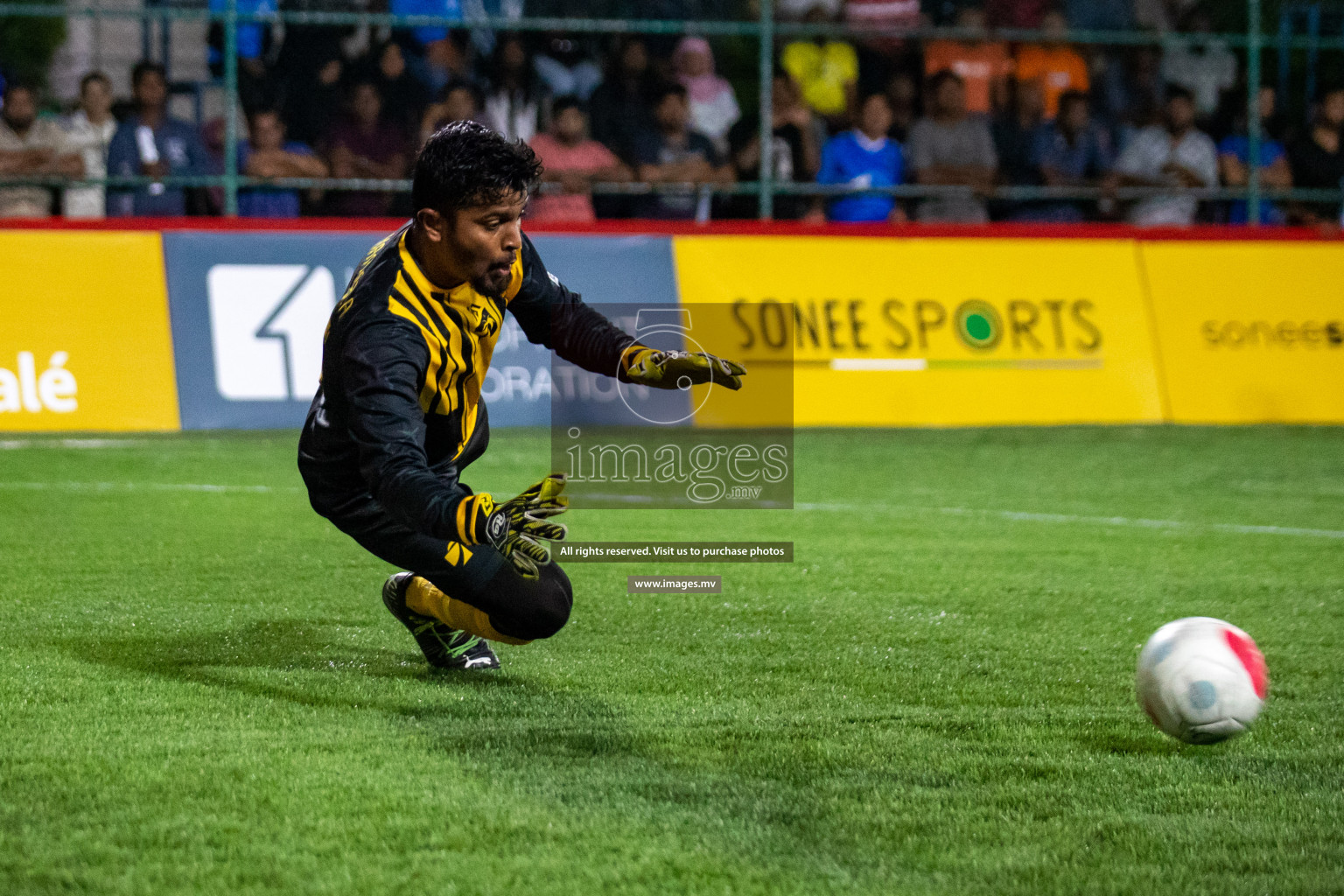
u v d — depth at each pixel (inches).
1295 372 1515.7
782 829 368.8
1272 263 1547.7
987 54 1701.5
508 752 430.3
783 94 1609.3
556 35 1614.2
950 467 1211.2
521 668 545.3
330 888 325.7
